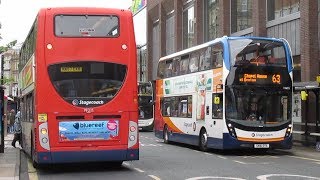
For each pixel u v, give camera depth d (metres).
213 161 16.41
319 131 21.75
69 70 12.96
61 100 12.84
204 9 37.75
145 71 54.25
